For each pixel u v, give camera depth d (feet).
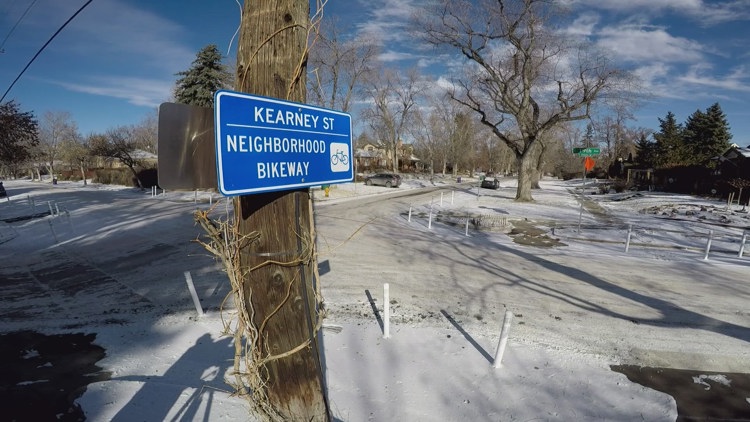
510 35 79.00
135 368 15.35
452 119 207.10
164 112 6.37
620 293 25.43
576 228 52.01
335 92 104.12
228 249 7.88
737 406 13.87
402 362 15.96
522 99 85.30
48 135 236.02
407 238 43.06
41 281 28.07
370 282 26.68
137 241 41.34
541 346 17.71
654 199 87.92
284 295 7.89
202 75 113.70
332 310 21.40
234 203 7.80
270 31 7.55
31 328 19.48
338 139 8.86
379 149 266.98
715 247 40.96
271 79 7.57
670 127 178.91
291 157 7.59
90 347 17.33
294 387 8.17
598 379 15.17
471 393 13.98
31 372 15.19
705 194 93.09
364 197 96.53
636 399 13.97
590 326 20.16
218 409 12.30
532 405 13.41
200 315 20.81
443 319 20.52
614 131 230.07
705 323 20.90
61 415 12.39
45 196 108.17
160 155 6.36
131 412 12.34
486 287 26.11
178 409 12.40
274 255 7.73
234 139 6.49
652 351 17.63
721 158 92.38
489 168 309.83
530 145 86.63
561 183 200.23
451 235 45.83
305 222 8.29
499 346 15.58
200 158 6.86
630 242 43.19
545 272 30.12
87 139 173.37
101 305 22.81
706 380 15.47
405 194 107.04
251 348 8.06
